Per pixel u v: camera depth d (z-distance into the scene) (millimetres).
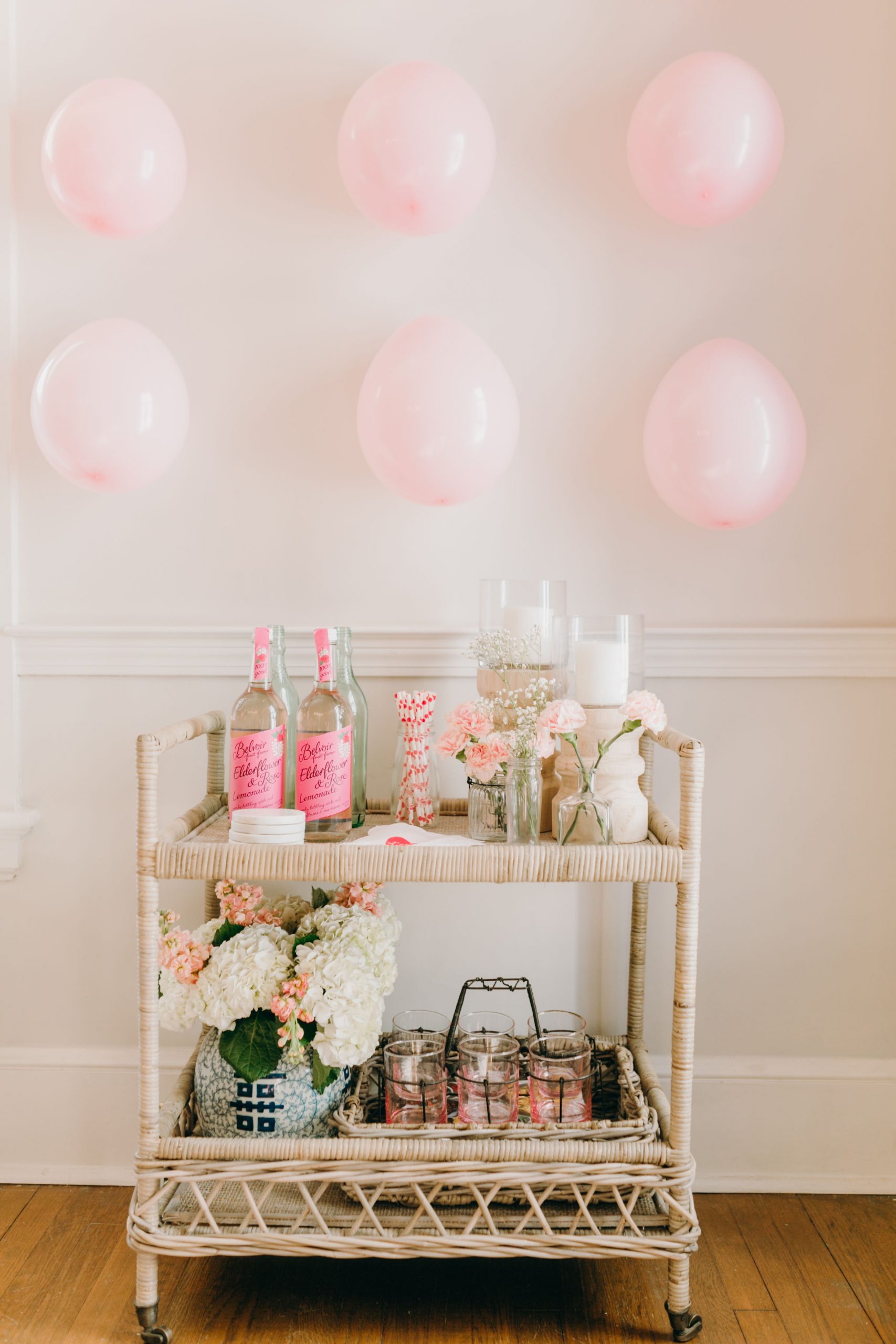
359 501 1612
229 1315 1316
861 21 1566
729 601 1622
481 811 1349
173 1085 1641
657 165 1408
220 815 1480
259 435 1608
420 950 1646
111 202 1394
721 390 1397
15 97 1576
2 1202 1575
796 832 1639
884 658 1601
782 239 1588
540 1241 1244
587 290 1595
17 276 1593
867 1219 1547
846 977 1649
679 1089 1247
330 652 1346
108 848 1642
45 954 1647
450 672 1614
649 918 1639
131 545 1619
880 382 1601
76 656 1608
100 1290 1361
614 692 1320
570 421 1604
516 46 1571
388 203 1383
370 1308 1335
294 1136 1319
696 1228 1246
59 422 1384
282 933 1382
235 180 1585
